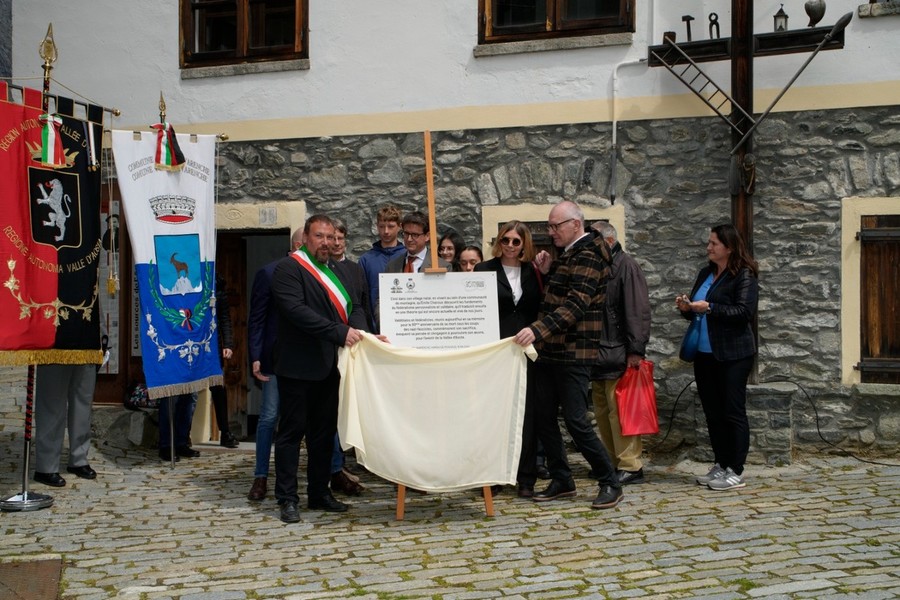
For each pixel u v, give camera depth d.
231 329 7.64
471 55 7.62
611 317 6.15
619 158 7.33
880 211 6.84
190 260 6.88
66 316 5.86
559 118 7.44
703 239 7.17
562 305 5.34
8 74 8.88
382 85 7.84
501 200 7.57
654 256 7.27
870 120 6.88
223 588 4.14
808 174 6.98
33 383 5.74
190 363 6.80
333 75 7.94
